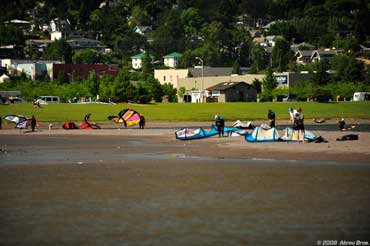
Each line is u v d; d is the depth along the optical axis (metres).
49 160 86.31
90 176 70.31
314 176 66.81
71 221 48.94
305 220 48.31
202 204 54.00
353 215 49.47
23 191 61.06
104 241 44.00
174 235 45.06
